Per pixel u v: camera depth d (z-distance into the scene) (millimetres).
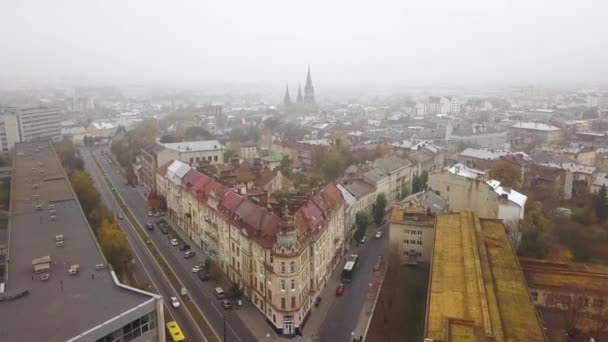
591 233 159750
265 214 118562
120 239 133500
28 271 93375
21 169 188000
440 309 86062
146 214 199250
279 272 105375
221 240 139250
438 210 160875
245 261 123062
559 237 155875
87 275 91750
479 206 167000
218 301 123250
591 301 111250
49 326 72688
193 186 163750
